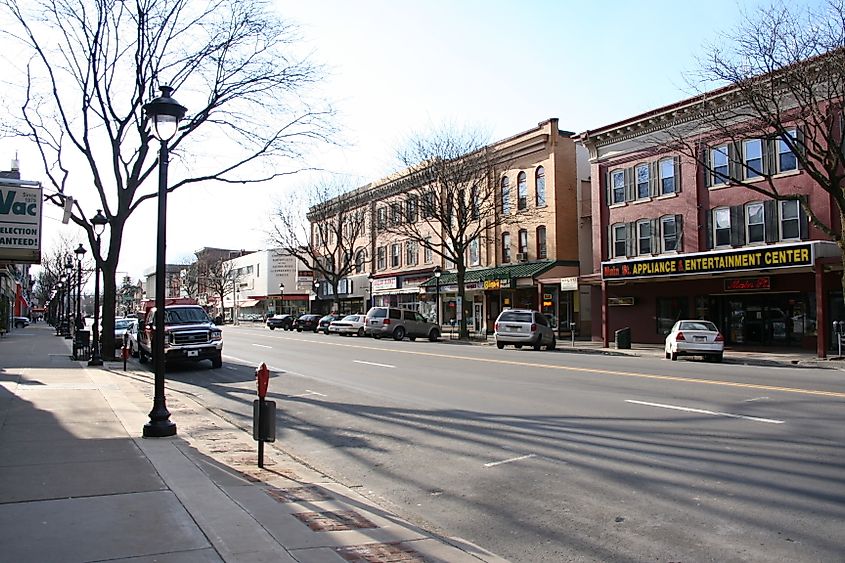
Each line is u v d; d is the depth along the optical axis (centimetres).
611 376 1658
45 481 656
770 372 1783
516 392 1388
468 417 1110
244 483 685
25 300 9281
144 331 2206
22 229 1594
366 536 532
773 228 2723
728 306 3025
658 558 499
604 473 738
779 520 573
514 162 4056
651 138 3145
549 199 3822
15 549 465
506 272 3888
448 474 763
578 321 3794
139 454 787
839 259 2294
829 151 2173
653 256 3164
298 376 1795
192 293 11538
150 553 463
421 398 1343
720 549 512
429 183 3859
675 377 1627
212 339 2033
